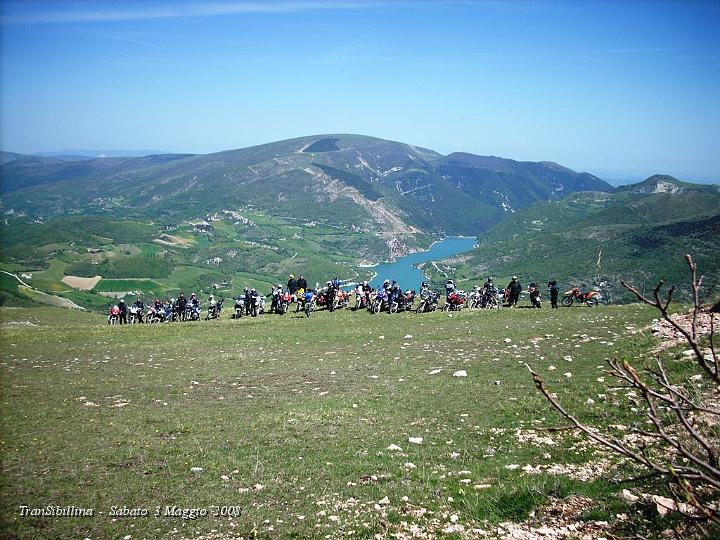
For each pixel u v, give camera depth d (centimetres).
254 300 4772
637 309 3575
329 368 2475
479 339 2945
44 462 1346
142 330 4047
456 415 1639
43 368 2686
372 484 1158
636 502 921
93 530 992
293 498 1107
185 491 1155
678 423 1247
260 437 1518
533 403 1664
